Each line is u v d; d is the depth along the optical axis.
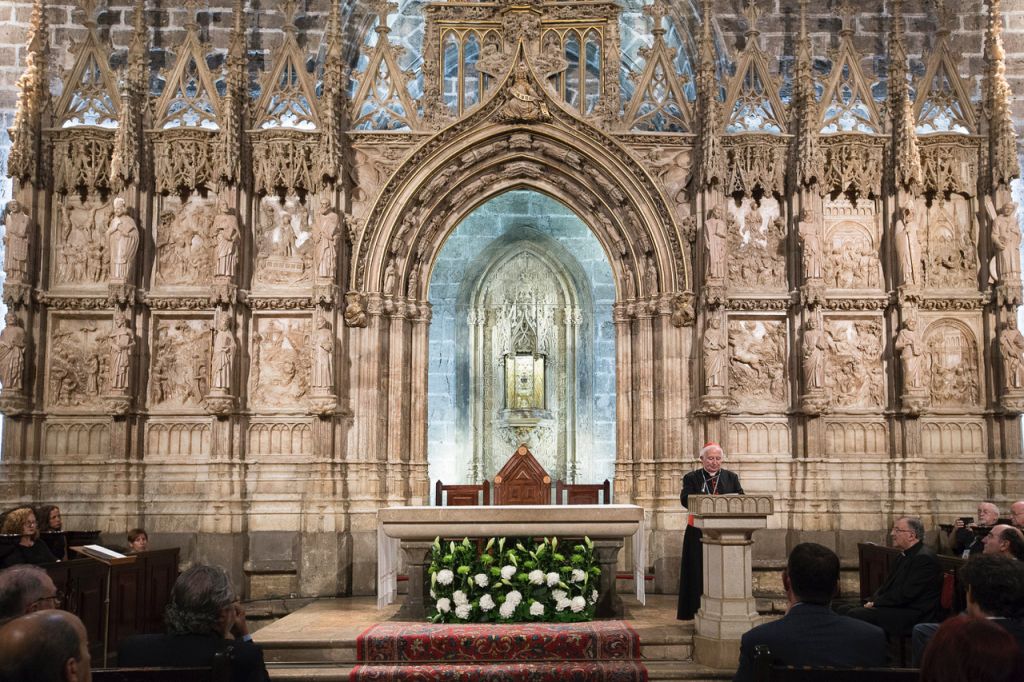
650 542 16.80
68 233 17.14
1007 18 19.75
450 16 18.06
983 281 17.28
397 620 12.95
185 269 17.23
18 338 16.34
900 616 10.82
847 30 17.81
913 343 16.69
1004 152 17.08
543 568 12.80
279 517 16.47
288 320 17.31
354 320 17.22
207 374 17.02
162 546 16.14
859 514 16.42
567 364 23.89
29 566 5.73
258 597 16.19
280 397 17.11
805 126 17.14
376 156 17.78
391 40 21.41
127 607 13.55
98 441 16.69
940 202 17.53
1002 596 5.50
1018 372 16.56
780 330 17.39
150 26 19.53
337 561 16.19
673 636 11.88
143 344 16.92
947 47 17.72
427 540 13.10
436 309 23.98
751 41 17.84
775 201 17.66
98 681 5.70
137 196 16.98
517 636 11.75
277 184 17.33
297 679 11.17
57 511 13.52
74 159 17.08
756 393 17.23
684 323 17.31
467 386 23.86
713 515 11.50
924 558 10.94
